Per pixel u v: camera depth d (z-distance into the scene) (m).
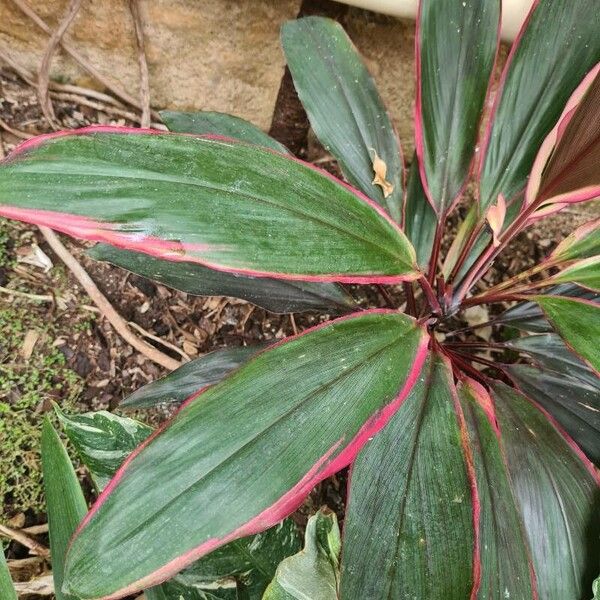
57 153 0.37
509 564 0.49
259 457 0.40
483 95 0.65
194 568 0.54
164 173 0.39
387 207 0.70
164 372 0.80
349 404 0.43
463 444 0.49
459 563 0.44
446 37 0.63
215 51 0.86
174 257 0.38
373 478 0.47
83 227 0.36
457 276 0.72
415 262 0.49
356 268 0.44
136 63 0.88
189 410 0.41
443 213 0.67
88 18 0.82
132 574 0.37
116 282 0.83
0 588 0.47
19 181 0.36
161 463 0.40
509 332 0.91
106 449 0.54
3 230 0.81
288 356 0.45
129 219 0.37
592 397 0.66
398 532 0.45
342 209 0.46
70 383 0.76
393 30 0.84
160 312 0.83
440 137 0.65
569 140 0.49
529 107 0.64
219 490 0.39
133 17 0.81
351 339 0.47
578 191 0.53
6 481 0.70
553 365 0.69
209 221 0.39
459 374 0.60
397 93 0.94
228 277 0.64
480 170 0.67
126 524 0.38
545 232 1.03
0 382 0.74
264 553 0.56
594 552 0.54
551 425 0.59
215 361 0.65
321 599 0.47
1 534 0.67
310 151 0.98
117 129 0.40
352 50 0.70
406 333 0.49
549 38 0.62
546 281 0.60
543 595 0.53
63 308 0.80
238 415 0.42
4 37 0.85
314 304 0.67
